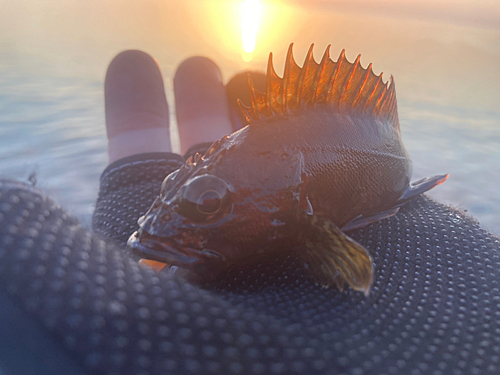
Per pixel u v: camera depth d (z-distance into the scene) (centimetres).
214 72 14
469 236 7
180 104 13
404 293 6
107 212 8
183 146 12
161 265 6
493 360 5
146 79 12
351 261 5
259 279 6
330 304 5
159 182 9
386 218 7
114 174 10
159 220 5
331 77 7
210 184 5
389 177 7
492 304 5
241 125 14
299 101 6
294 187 6
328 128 6
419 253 6
